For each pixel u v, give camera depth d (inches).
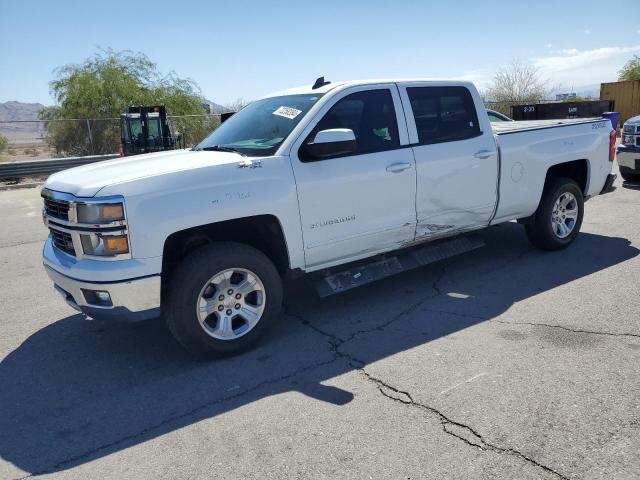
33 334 193.8
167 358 167.8
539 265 233.1
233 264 158.4
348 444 117.0
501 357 151.6
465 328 173.8
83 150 910.4
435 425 121.5
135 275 145.3
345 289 187.2
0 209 498.9
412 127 194.2
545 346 156.7
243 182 158.2
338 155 176.2
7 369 166.7
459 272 230.8
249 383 148.3
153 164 163.0
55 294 236.8
